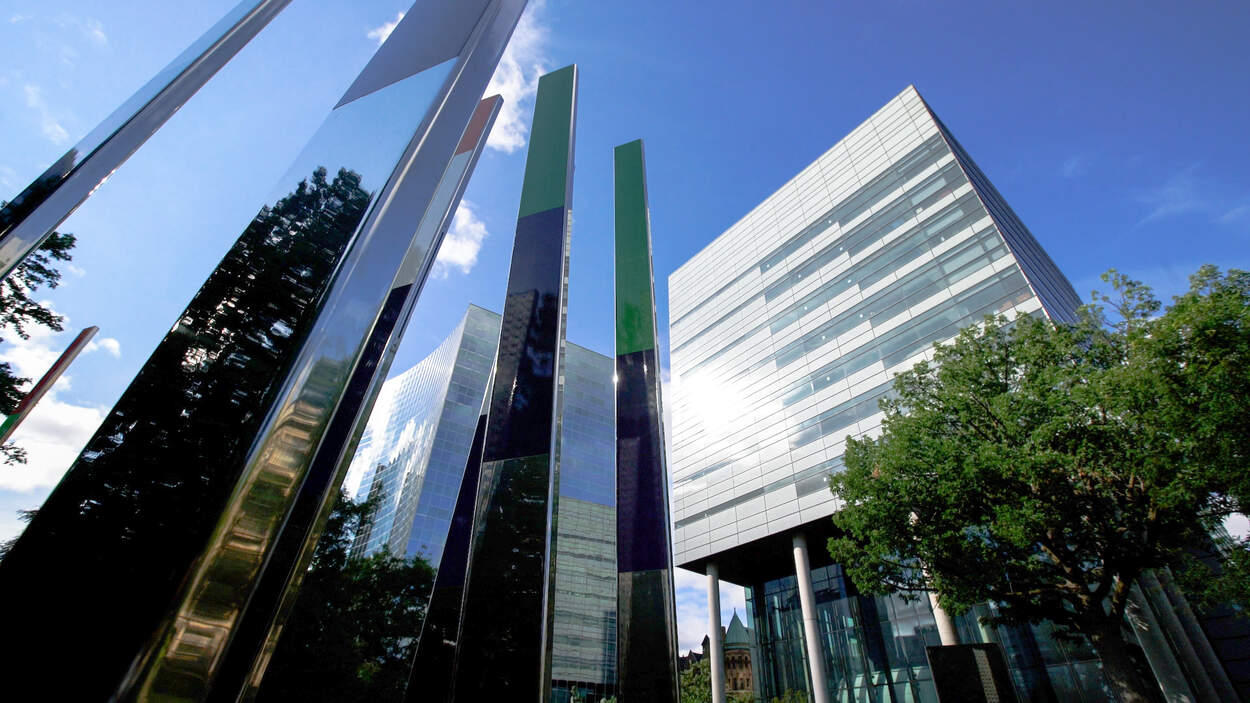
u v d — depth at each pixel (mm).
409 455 64500
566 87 10383
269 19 5086
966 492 14164
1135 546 13383
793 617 33031
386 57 4938
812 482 30125
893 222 34562
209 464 2328
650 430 9031
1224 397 10734
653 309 10312
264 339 2754
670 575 7742
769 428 34469
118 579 2006
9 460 6199
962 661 8719
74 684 1808
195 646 2018
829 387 32406
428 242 6328
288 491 2451
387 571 15359
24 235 3391
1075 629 14227
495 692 4906
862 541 17188
